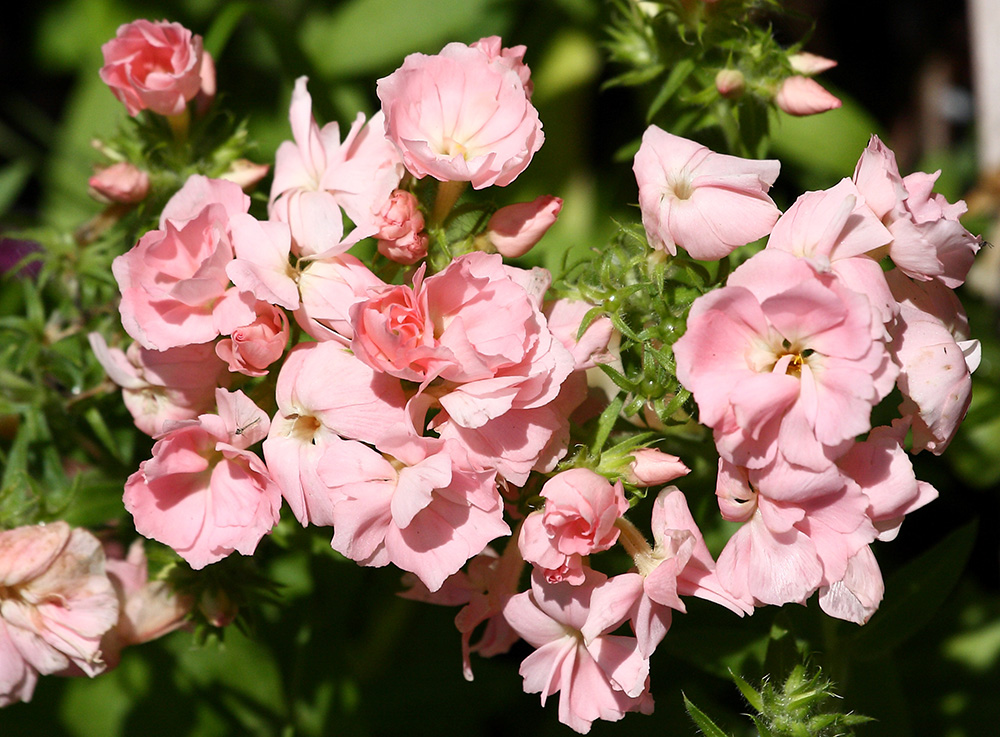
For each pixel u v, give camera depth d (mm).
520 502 612
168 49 647
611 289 611
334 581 675
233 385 621
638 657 603
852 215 595
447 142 615
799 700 610
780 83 644
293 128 626
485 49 620
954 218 612
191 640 687
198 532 610
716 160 605
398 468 601
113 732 683
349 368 602
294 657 685
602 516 597
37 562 618
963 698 691
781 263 590
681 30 645
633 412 606
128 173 649
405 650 699
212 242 609
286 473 604
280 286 605
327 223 609
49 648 620
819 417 587
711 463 630
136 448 663
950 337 600
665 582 596
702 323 591
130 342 648
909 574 649
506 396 597
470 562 618
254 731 684
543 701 607
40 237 663
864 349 585
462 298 602
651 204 606
